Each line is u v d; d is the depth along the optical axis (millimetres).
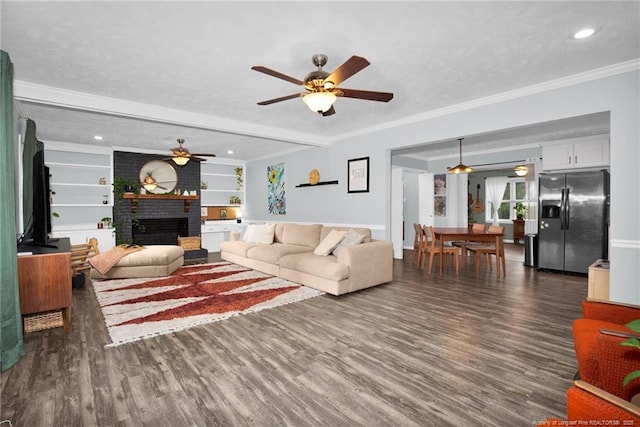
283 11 2162
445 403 1762
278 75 2400
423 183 8211
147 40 2531
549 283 4617
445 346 2484
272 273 4953
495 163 6965
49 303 2705
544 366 2166
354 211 5742
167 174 7520
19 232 4082
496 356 2314
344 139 5906
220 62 2922
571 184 5328
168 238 7523
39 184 3463
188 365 2193
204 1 2051
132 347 2475
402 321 3035
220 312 3273
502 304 3578
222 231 8352
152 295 3895
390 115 4703
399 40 2553
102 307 3443
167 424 1600
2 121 2193
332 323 2982
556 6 2123
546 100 3465
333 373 2086
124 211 6941
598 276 3168
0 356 2084
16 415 1656
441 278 4918
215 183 8578
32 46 2602
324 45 2625
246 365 2193
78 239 6309
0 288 2105
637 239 2920
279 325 2938
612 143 3051
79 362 2232
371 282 4238
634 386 1314
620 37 2520
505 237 10219
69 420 1622
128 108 3963
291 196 7270
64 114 4402
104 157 6957
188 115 4449
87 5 2076
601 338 1390
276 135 5414
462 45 2641
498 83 3479
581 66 3059
